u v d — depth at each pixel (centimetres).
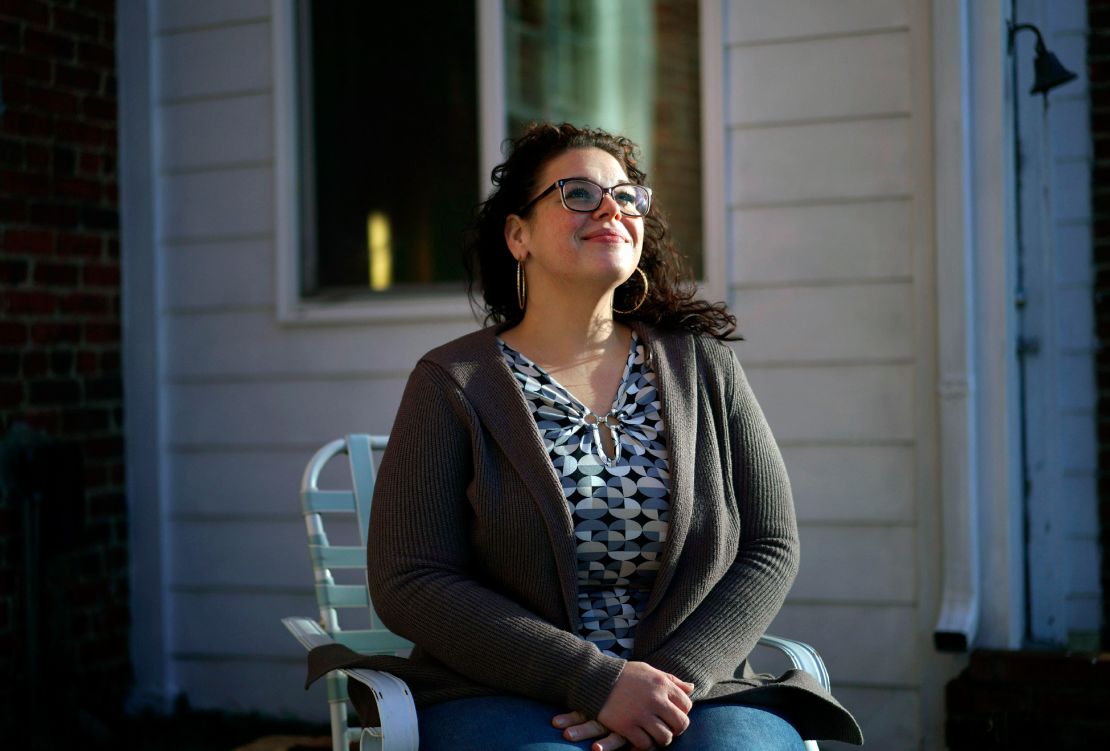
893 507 349
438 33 402
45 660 385
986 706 320
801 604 358
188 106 419
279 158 408
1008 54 351
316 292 414
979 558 337
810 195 359
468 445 215
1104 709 310
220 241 416
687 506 211
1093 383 429
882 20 351
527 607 211
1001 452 335
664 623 207
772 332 362
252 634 412
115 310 419
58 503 393
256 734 391
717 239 367
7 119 378
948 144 335
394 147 407
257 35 411
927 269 345
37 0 389
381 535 211
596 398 222
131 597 421
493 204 240
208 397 418
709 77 368
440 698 202
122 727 399
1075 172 430
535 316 232
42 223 390
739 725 192
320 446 405
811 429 357
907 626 347
